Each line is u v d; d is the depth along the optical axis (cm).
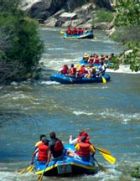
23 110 4616
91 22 12700
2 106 4747
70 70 5959
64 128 4088
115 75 6525
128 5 2266
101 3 13388
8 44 5850
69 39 10100
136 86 5850
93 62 6988
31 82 5866
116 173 3031
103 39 10312
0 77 5772
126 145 3653
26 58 6050
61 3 13175
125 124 4234
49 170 2962
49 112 4572
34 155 3064
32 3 13062
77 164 2994
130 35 7744
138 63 2303
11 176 2938
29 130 4000
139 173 2980
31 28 6153
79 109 4703
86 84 5903
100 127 4131
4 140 3716
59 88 5638
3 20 5916
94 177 2977
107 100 5097
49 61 7325
